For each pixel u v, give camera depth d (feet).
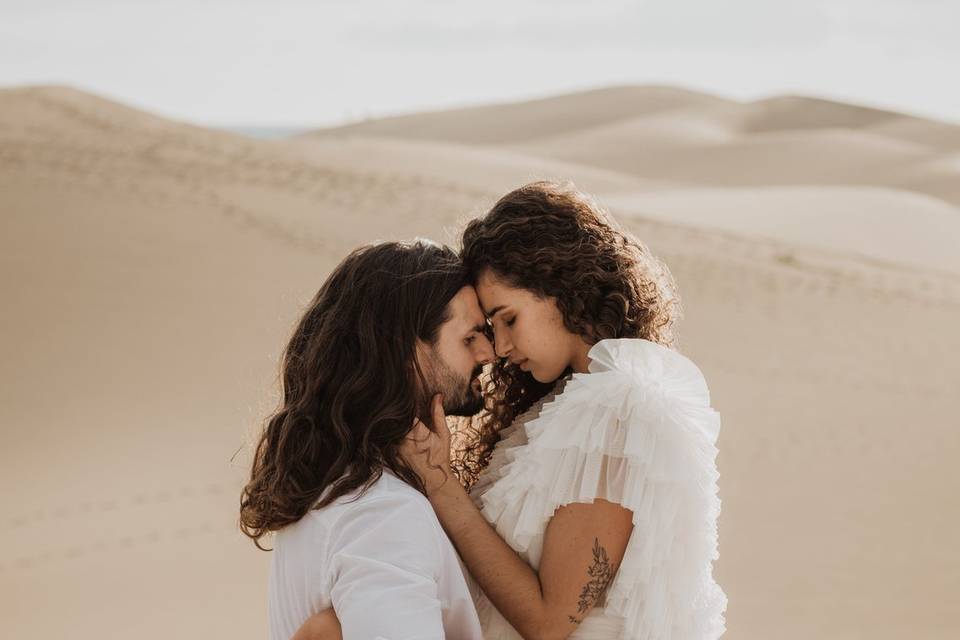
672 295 8.70
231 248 59.52
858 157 187.83
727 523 32.04
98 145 76.95
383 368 7.59
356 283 7.77
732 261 66.69
